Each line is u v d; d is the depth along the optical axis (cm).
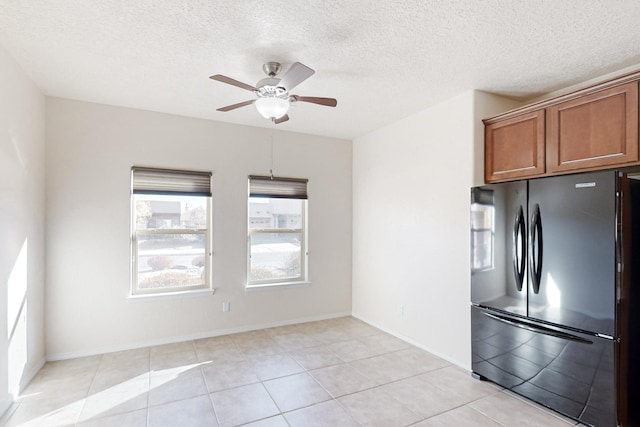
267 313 425
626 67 259
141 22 203
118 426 220
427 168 352
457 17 197
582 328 219
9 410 236
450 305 322
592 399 213
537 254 244
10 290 243
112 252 343
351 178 483
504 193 268
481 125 306
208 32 214
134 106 349
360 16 196
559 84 292
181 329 375
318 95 317
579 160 239
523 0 180
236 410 238
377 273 429
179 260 381
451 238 322
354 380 284
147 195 365
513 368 259
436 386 275
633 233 211
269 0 182
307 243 455
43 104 312
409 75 275
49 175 318
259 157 421
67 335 323
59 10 191
